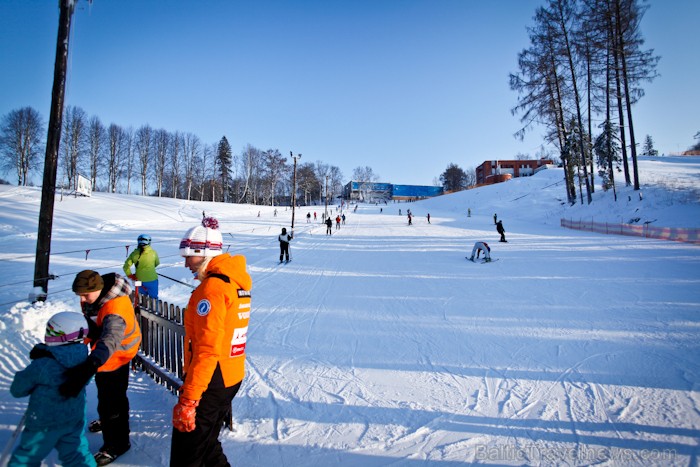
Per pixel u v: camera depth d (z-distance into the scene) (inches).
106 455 107.5
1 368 160.2
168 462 109.4
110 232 924.6
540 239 796.6
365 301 319.3
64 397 89.4
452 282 396.2
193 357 82.4
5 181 2188.7
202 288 86.4
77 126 2126.0
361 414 139.4
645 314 261.9
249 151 3366.1
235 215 1774.1
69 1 240.7
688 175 1371.8
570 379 168.4
